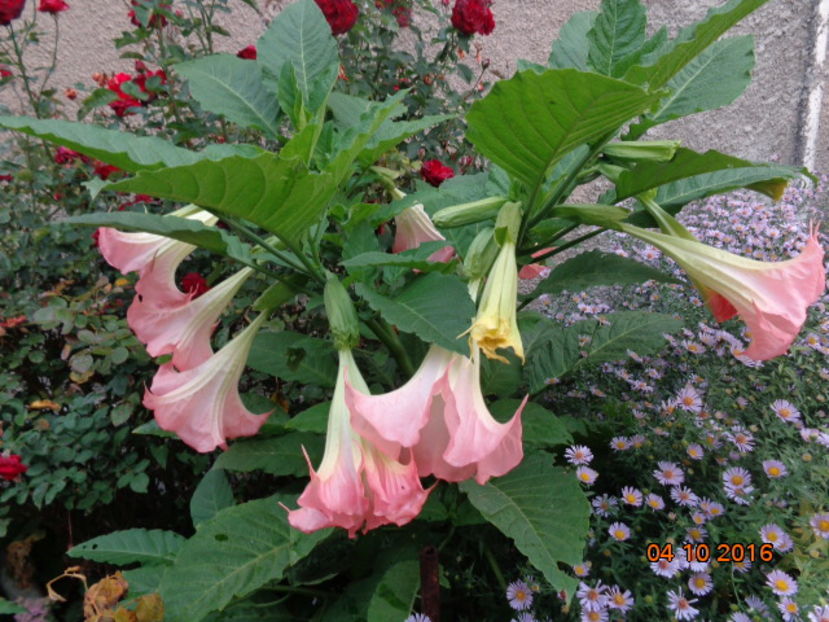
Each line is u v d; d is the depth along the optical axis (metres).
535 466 0.93
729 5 0.62
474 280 0.79
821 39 2.12
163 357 0.95
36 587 1.23
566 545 0.82
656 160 0.78
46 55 1.58
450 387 0.69
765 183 0.92
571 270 1.09
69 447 1.13
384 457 0.70
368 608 0.90
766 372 1.24
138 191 0.61
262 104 1.00
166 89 1.33
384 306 0.74
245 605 1.02
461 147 1.58
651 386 1.27
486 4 1.53
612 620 0.90
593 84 0.57
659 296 1.45
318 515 0.68
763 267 0.75
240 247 0.90
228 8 1.43
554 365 1.27
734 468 1.00
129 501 1.32
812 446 1.04
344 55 1.49
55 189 1.31
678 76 0.90
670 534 0.97
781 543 0.90
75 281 1.32
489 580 1.08
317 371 1.17
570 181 0.84
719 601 0.95
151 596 0.79
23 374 1.25
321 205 0.72
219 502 1.08
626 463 1.12
